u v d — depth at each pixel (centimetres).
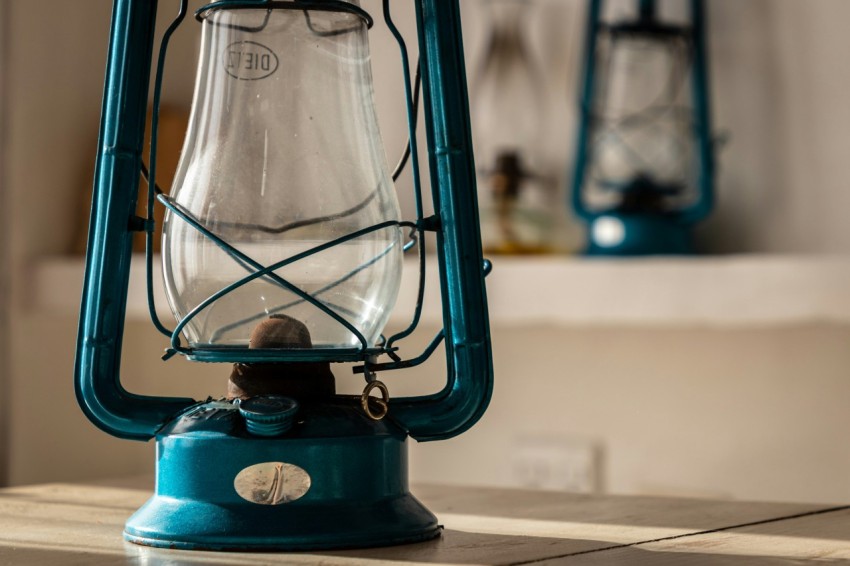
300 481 66
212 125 69
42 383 184
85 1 195
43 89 186
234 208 68
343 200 68
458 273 72
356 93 70
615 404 183
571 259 162
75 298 178
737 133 173
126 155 72
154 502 69
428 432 73
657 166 171
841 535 71
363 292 69
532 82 179
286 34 69
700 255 175
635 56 172
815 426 170
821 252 168
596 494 94
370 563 61
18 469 179
